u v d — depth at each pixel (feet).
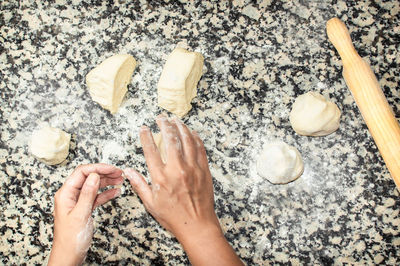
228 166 2.64
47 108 2.73
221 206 2.63
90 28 2.75
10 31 2.77
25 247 2.68
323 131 2.55
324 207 2.58
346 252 2.56
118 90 2.63
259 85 2.67
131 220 2.65
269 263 2.58
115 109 2.66
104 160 2.68
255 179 2.62
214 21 2.71
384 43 2.65
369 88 2.37
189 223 2.23
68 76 2.74
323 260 2.56
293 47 2.68
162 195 2.26
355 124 2.61
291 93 2.66
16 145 2.72
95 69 2.59
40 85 2.75
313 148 2.62
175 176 2.25
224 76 2.68
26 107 2.74
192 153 2.36
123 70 2.61
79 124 2.71
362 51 2.66
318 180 2.60
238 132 2.66
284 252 2.58
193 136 2.47
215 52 2.70
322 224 2.58
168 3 2.74
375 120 2.33
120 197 2.67
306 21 2.68
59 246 2.30
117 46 2.73
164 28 2.73
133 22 2.74
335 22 2.53
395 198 2.55
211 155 2.65
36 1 2.77
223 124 2.67
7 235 2.69
